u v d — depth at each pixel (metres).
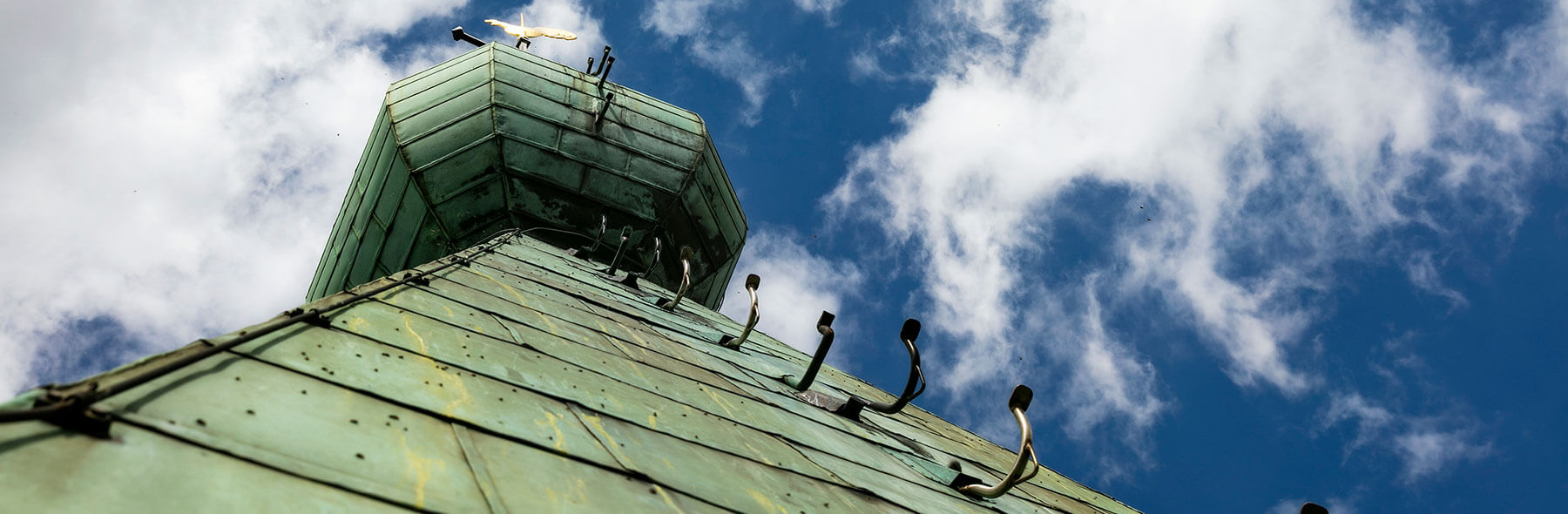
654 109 34.66
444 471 3.75
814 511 5.59
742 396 9.51
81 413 2.95
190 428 3.25
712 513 4.62
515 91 31.59
